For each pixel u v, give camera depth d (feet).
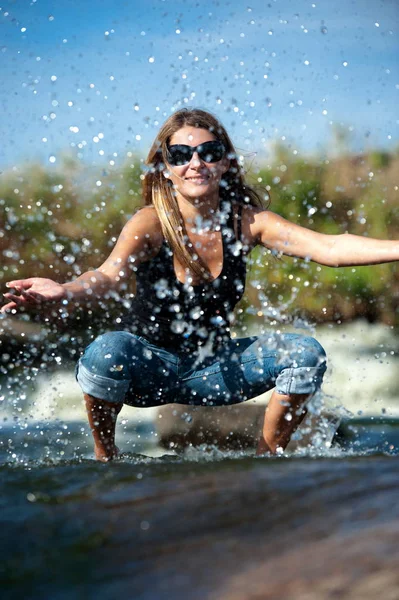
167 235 14.28
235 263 14.46
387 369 34.96
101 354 13.93
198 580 5.82
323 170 46.11
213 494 7.90
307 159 46.19
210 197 14.25
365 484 7.86
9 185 43.50
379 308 43.39
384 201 45.60
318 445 14.99
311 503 7.30
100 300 14.51
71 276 43.62
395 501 7.14
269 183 45.68
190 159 14.05
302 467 9.18
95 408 14.16
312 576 5.61
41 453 16.84
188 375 14.42
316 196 45.91
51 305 13.61
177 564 6.20
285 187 45.75
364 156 45.91
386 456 10.60
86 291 13.19
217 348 14.57
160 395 14.69
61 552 6.74
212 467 9.66
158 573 6.08
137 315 14.49
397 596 5.19
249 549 6.34
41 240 43.34
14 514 7.91
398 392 31.71
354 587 5.37
